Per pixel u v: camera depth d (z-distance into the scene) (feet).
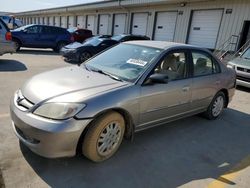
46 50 53.31
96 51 38.27
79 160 10.17
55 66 32.91
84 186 8.73
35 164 9.59
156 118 12.07
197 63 14.43
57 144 8.64
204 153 12.02
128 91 10.36
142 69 11.49
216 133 14.56
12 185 8.34
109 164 10.17
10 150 10.32
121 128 10.55
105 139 10.00
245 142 13.71
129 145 11.91
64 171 9.39
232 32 46.88
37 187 8.41
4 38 29.45
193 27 54.19
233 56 43.06
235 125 16.15
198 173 10.26
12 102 10.12
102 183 8.99
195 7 52.95
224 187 9.48
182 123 15.61
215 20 49.75
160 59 12.01
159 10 61.87
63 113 8.70
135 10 69.46
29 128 8.75
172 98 12.52
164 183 9.37
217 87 15.89
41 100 9.00
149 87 11.17
